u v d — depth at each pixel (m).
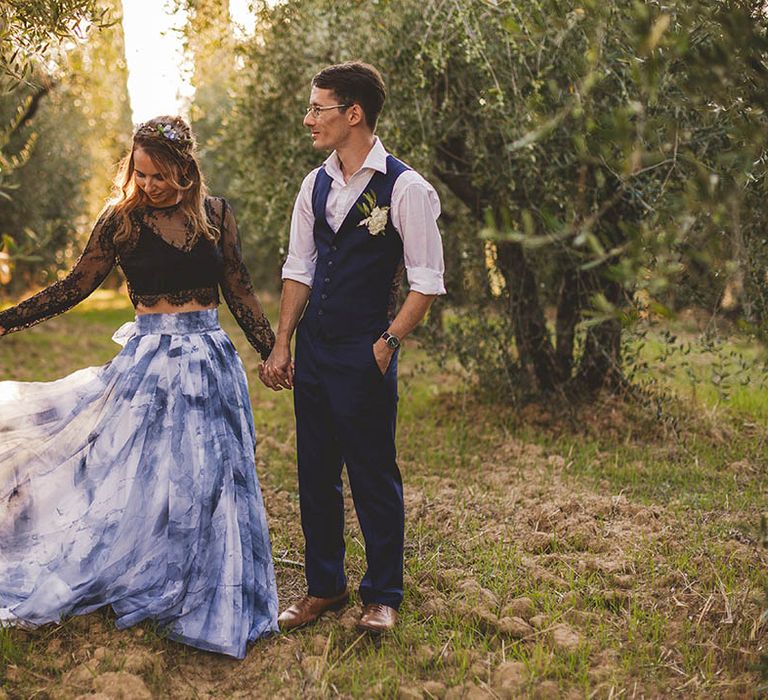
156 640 2.64
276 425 6.02
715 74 1.83
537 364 5.86
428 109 5.17
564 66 4.00
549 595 3.01
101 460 2.79
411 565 3.33
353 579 3.26
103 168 11.64
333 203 2.69
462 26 4.48
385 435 2.75
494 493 4.31
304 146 5.75
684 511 3.91
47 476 2.82
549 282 5.60
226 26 4.84
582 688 2.45
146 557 2.71
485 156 5.20
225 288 2.99
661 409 5.05
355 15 5.11
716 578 3.04
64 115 10.69
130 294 2.90
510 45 4.36
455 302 6.01
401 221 2.62
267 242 11.72
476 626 2.83
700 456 4.84
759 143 1.91
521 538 3.64
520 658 2.61
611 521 3.81
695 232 2.60
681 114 3.80
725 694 2.40
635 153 1.88
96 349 10.32
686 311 4.35
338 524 2.90
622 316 1.82
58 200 11.12
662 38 1.90
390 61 5.04
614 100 4.25
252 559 2.82
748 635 2.69
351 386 2.69
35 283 11.48
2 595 2.70
